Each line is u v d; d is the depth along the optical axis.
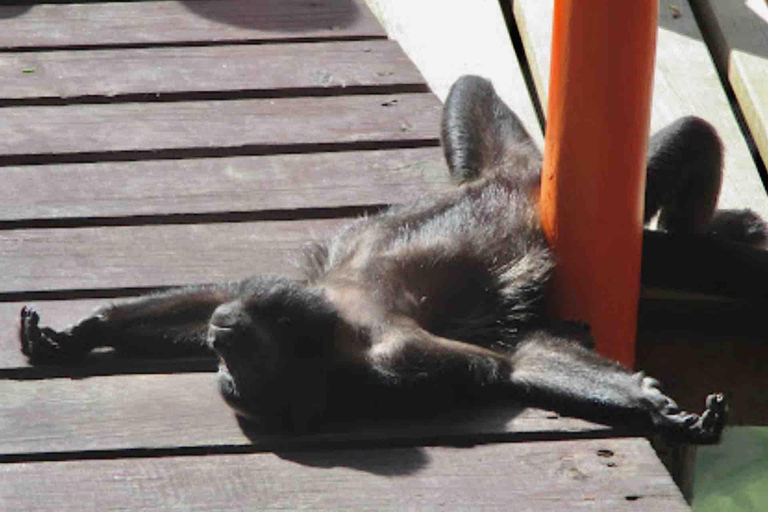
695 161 10.84
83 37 13.81
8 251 10.62
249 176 11.66
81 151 11.90
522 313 9.75
